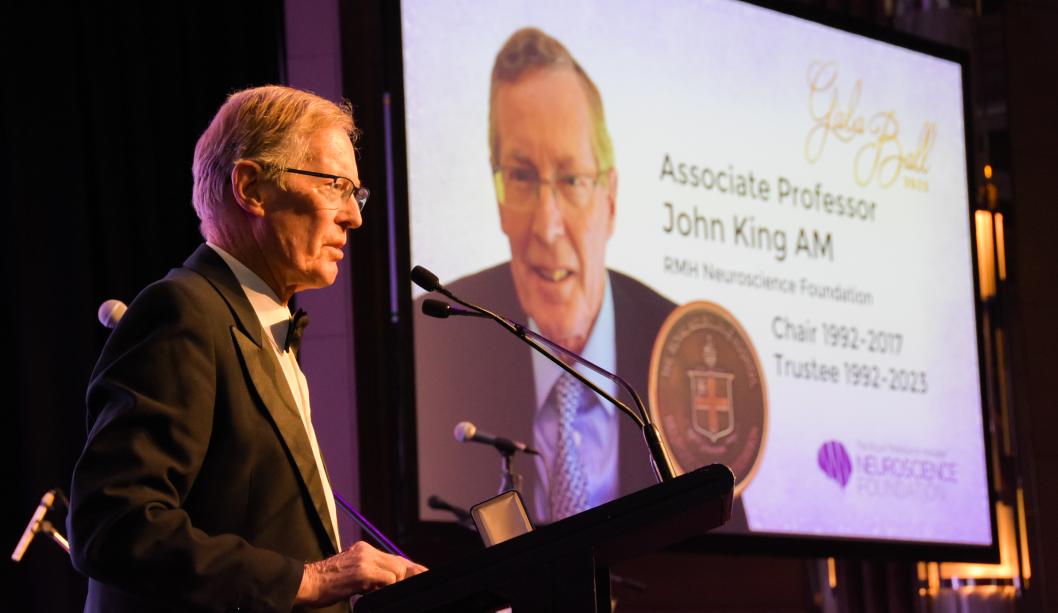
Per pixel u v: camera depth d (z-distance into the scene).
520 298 4.29
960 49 5.70
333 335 4.30
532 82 4.47
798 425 4.84
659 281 4.60
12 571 3.77
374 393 4.33
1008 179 6.02
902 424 5.13
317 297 4.34
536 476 4.18
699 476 1.40
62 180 4.02
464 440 3.45
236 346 1.72
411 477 4.00
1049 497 5.82
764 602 5.16
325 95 4.42
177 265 4.17
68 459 3.89
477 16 4.39
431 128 4.23
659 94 4.77
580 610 1.37
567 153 4.48
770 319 4.86
